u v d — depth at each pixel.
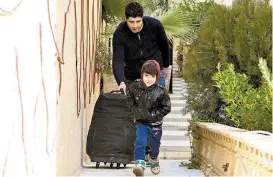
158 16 12.12
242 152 4.96
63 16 5.84
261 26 6.88
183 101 15.36
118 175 7.14
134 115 6.66
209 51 7.55
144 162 6.62
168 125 12.27
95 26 10.14
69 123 6.46
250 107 5.71
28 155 5.06
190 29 12.12
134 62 7.52
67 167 6.36
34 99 5.13
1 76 4.69
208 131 6.83
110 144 7.52
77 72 7.16
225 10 7.46
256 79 7.00
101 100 7.59
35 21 5.12
